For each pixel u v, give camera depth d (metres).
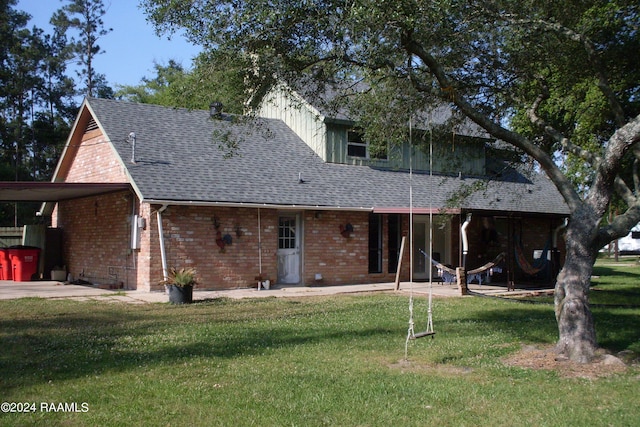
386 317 12.16
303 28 9.02
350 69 9.60
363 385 6.87
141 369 7.53
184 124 20.30
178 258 16.27
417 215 21.42
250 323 11.27
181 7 8.73
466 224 17.11
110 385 6.78
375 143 11.92
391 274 20.69
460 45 10.32
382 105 11.22
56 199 20.88
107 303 14.08
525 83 11.45
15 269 20.52
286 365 7.82
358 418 5.76
